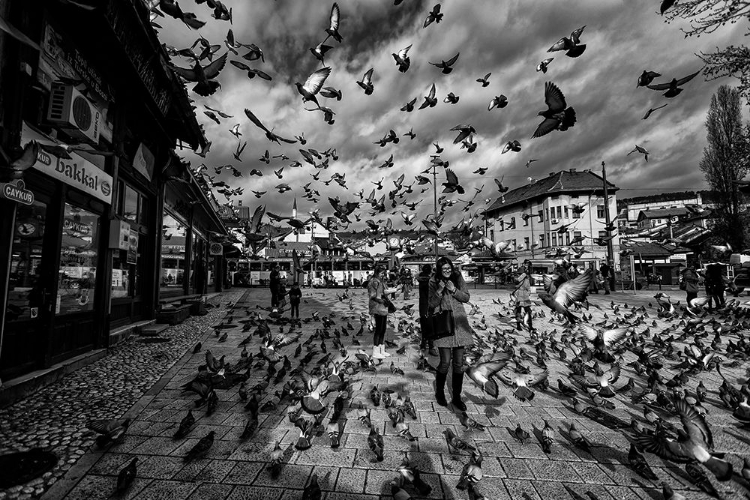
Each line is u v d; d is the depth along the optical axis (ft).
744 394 13.15
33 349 15.55
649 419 12.61
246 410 13.43
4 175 12.25
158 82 23.88
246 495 8.38
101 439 10.12
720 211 96.17
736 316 34.71
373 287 22.33
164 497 8.25
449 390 16.17
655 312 41.78
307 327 32.96
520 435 11.31
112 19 16.87
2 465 9.11
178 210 44.45
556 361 21.54
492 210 173.37
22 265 14.99
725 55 26.13
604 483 9.03
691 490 8.74
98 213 20.79
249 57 16.85
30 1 14.73
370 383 17.10
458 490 8.63
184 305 38.42
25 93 14.73
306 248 144.15
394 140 26.55
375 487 8.74
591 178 140.56
